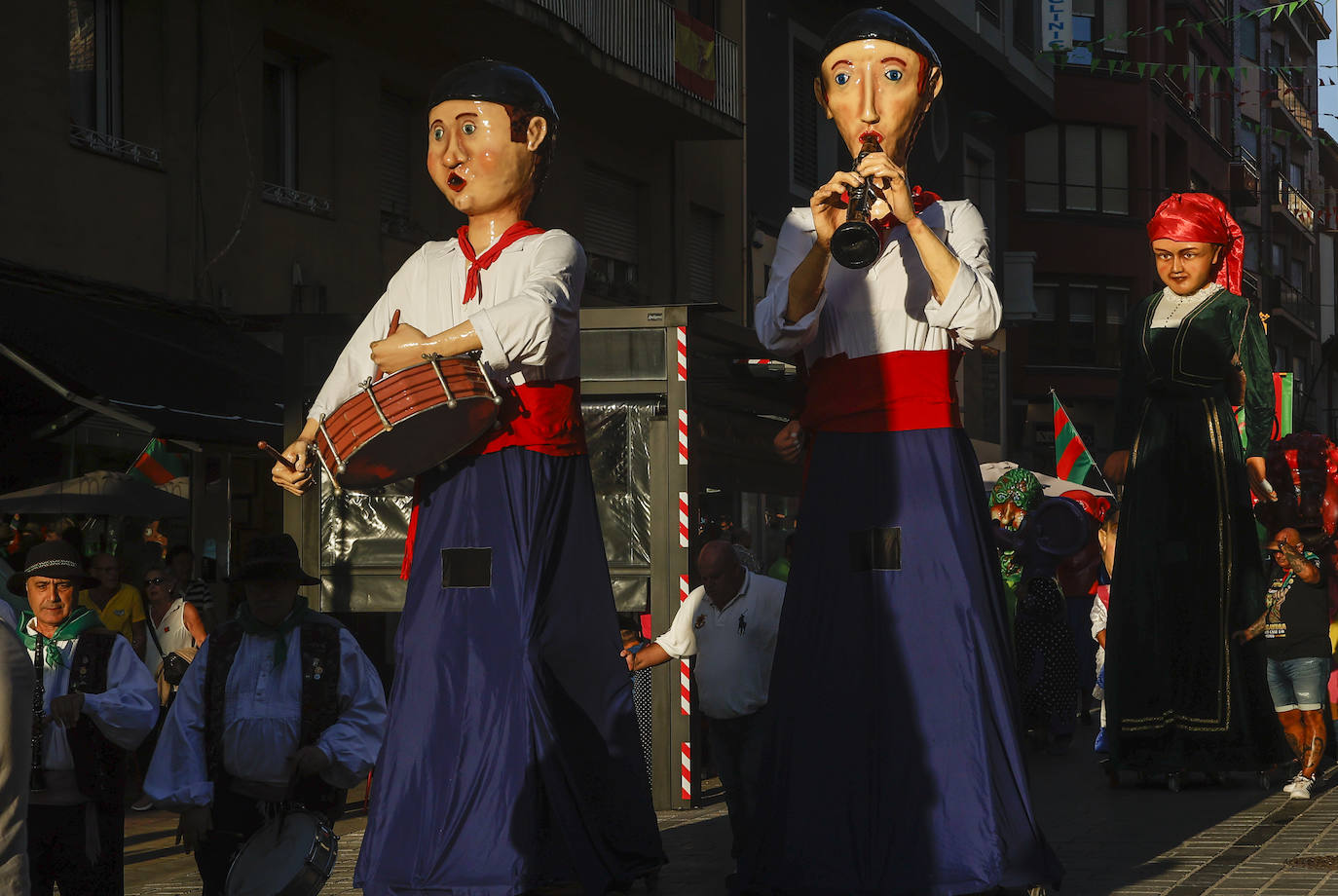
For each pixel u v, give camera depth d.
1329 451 9.94
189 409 12.71
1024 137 43.44
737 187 26.58
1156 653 9.92
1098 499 17.48
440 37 20.16
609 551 10.68
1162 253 9.88
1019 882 5.07
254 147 17.17
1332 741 10.90
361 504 10.91
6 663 3.22
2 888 3.19
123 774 6.33
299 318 11.20
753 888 5.29
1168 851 7.73
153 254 15.73
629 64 22.08
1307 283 69.38
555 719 5.45
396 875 5.32
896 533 5.32
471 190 5.73
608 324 10.64
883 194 5.13
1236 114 55.41
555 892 5.37
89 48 15.31
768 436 12.87
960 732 5.17
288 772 6.10
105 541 13.32
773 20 27.06
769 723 5.39
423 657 5.50
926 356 5.40
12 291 13.28
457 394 5.29
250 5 17.12
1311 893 6.57
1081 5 44.00
